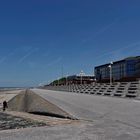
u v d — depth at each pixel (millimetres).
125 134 10992
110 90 58094
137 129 12195
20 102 55188
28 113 25266
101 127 12844
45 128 12602
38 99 45469
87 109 23422
